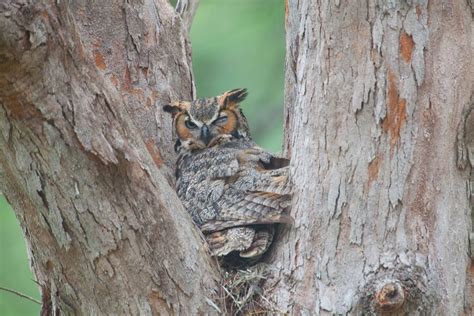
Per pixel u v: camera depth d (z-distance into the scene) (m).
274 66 18.17
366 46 9.38
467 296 9.16
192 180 10.90
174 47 12.22
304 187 9.62
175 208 8.88
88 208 8.25
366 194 9.21
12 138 7.95
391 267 8.91
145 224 8.53
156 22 12.01
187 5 12.57
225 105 13.29
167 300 8.77
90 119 8.05
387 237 9.09
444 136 9.27
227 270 9.83
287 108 11.96
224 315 9.16
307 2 9.92
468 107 9.33
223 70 18.02
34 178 8.14
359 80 9.38
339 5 9.49
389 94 9.27
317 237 9.35
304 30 9.94
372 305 8.74
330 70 9.53
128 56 11.66
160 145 11.68
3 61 7.41
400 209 9.13
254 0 18.44
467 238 9.29
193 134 12.89
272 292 9.40
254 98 18.52
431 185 9.19
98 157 8.09
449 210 9.23
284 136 11.98
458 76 9.34
